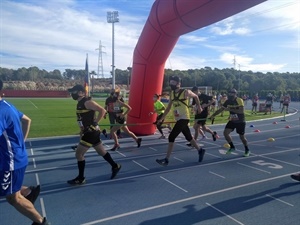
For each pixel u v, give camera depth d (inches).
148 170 238.4
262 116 775.7
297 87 3376.0
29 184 204.4
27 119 130.5
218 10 275.3
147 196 179.2
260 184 200.5
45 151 318.7
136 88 415.8
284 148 328.8
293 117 763.4
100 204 167.2
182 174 226.2
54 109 1010.7
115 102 331.3
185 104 242.5
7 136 111.6
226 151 311.6
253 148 329.1
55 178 218.7
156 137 412.5
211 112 817.5
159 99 402.6
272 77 3292.3
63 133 454.6
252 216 149.5
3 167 110.3
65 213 155.2
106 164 258.7
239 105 277.9
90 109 192.9
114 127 316.8
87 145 197.6
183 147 335.9
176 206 163.2
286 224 140.6
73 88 193.8
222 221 144.0
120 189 192.5
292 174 224.1
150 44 378.9
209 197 176.7
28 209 120.6
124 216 151.0
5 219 148.9
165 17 331.6
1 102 114.2
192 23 315.3
